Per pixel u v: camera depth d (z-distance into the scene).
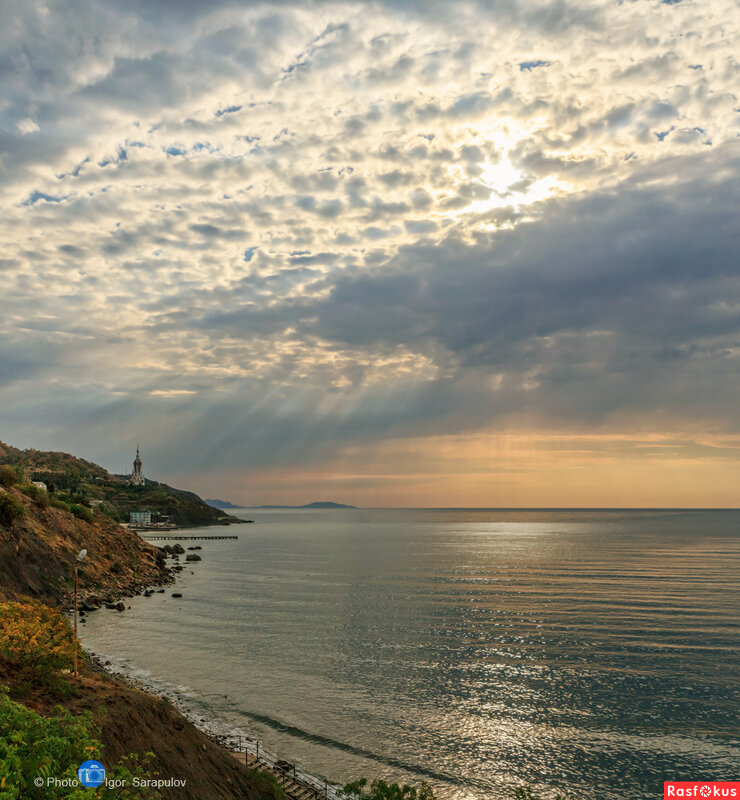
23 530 85.25
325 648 66.31
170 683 53.16
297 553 196.12
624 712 47.03
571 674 56.66
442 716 46.34
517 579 124.69
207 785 24.78
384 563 160.88
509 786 35.94
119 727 23.38
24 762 13.20
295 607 91.94
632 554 181.62
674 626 77.12
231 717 45.78
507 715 46.47
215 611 87.81
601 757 39.53
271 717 45.91
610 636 71.81
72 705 24.03
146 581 113.00
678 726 44.19
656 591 106.31
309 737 42.38
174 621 79.62
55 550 91.50
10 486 103.56
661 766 38.31
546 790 35.53
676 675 56.06
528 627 77.25
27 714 14.86
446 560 168.50
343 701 49.47
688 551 191.38
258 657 62.38
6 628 26.70
